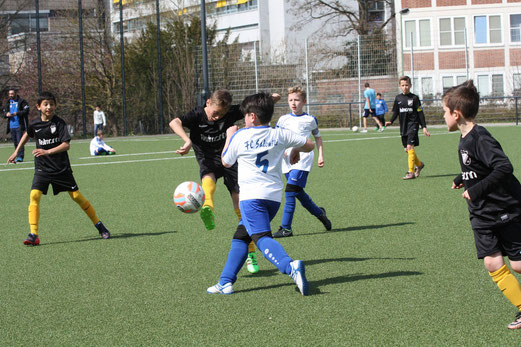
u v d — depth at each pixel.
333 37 50.72
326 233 7.82
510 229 4.18
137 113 37.50
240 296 5.25
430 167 15.07
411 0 46.09
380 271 5.88
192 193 6.10
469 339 4.11
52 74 39.94
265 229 5.13
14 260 6.83
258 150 5.10
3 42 39.69
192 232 8.16
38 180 7.68
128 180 14.16
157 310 4.94
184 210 6.12
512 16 45.53
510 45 45.56
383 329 4.33
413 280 5.54
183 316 4.77
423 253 6.55
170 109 37.50
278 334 4.30
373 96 30.92
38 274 6.19
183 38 38.56
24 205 10.88
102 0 39.56
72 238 7.99
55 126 7.68
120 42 37.00
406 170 14.51
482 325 4.37
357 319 4.55
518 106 35.59
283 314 4.73
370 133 29.98
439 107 36.19
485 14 45.59
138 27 43.69
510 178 4.16
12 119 22.08
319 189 11.78
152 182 13.72
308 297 5.14
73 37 38.91
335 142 24.30
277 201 5.21
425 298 5.01
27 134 7.96
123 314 4.86
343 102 33.66
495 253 4.27
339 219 8.74
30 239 7.50
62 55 39.81
